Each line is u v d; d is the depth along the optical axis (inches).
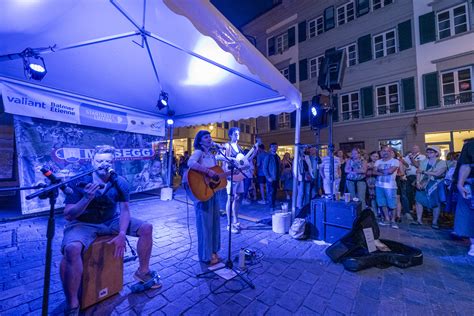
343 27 543.5
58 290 85.7
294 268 104.9
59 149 185.5
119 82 184.1
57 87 177.2
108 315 72.3
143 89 202.8
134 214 200.2
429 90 426.9
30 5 86.0
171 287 88.5
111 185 83.9
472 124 383.6
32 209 169.5
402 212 207.6
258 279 95.1
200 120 254.4
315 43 592.7
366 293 85.7
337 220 130.6
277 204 244.5
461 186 114.6
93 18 106.8
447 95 409.7
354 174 195.3
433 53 422.9
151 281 86.3
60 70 153.5
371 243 110.1
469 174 113.2
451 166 161.9
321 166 194.5
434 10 421.1
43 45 118.8
